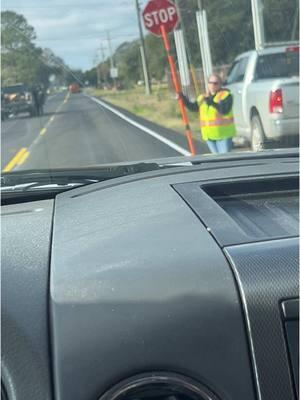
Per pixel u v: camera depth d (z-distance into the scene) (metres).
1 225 2.13
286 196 2.38
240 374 1.41
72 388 1.39
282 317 1.44
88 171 3.19
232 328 1.42
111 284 1.48
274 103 10.03
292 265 1.51
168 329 1.42
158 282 1.47
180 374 1.40
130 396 1.40
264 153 3.52
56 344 1.42
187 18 10.34
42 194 2.77
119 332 1.42
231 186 2.42
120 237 1.74
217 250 1.59
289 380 1.41
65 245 1.78
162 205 2.05
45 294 1.54
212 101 9.88
